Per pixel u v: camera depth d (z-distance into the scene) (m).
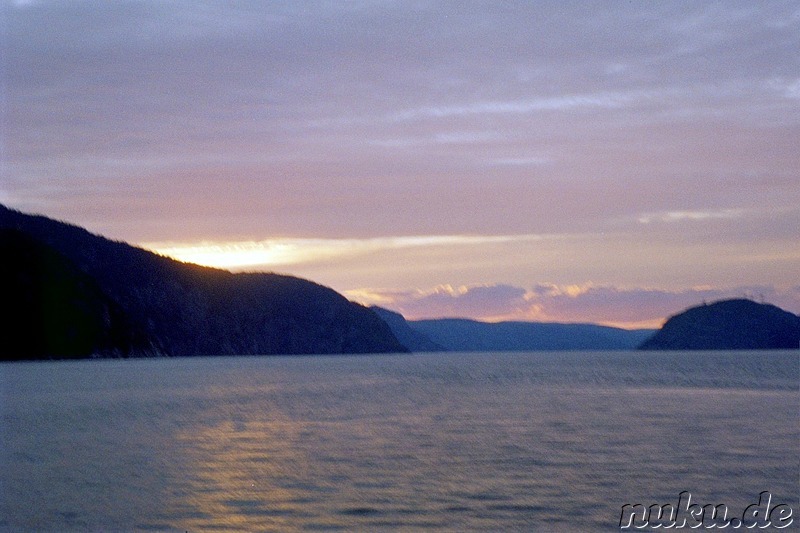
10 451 30.36
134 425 39.31
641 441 32.31
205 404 52.31
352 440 33.16
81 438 34.12
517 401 54.84
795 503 21.56
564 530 19.30
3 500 22.03
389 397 59.38
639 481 24.09
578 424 38.94
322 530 19.22
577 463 27.06
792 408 48.00
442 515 20.45
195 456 28.97
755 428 36.84
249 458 28.48
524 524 19.69
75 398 56.69
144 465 27.09
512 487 23.33
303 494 22.61
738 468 26.02
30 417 43.47
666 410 46.81
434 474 25.27
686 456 28.38
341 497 22.25
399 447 31.02
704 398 56.78
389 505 21.38
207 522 19.92
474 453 29.33
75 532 19.20
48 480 24.58
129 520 20.08
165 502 21.78
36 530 19.38
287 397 59.28
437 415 44.41
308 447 31.12
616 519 20.16
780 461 27.30
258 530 19.22
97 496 22.44
